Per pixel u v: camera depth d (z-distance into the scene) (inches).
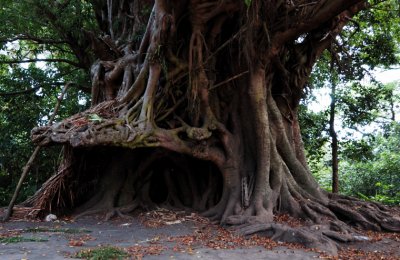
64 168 496.4
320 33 537.0
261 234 374.6
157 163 557.0
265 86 505.4
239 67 496.4
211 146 493.7
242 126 502.0
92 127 439.5
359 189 1026.7
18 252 283.4
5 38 679.1
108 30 666.8
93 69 582.9
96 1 667.4
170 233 392.2
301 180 506.9
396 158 1005.2
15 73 774.5
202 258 277.6
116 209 498.3
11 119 780.6
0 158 775.1
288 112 551.5
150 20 478.6
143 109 463.5
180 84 502.6
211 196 526.0
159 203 549.6
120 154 539.5
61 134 448.1
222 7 456.8
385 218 438.0
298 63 542.6
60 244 318.0
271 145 485.1
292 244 340.5
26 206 511.2
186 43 495.8
